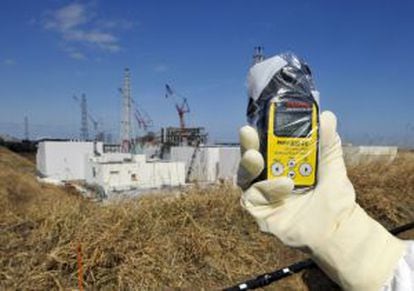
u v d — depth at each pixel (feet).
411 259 2.32
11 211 14.01
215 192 15.52
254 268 11.34
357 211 2.51
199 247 11.43
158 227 12.47
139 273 10.12
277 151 2.60
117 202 14.30
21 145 183.83
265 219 2.53
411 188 17.85
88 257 10.42
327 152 2.68
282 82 2.69
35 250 11.03
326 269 2.44
